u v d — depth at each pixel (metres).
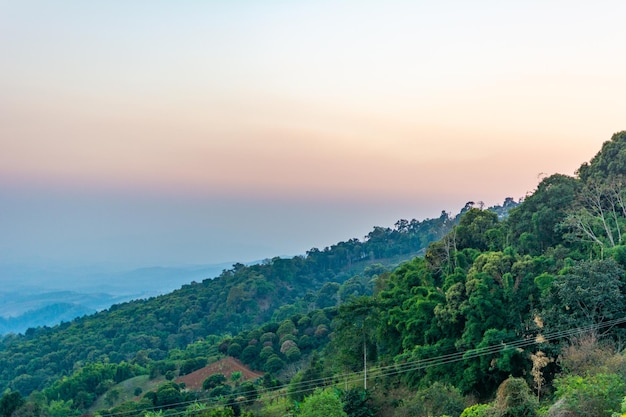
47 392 89.56
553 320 36.75
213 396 71.19
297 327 103.50
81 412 82.25
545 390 34.09
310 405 38.03
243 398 63.56
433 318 45.03
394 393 44.66
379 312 52.19
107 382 92.56
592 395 23.12
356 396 42.97
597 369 27.73
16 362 127.44
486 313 40.06
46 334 160.38
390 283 62.62
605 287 35.31
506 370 36.38
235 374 83.75
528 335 38.66
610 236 45.03
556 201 52.66
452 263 55.38
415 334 46.94
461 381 39.62
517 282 40.69
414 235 192.00
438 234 160.75
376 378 49.12
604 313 35.12
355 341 53.78
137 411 69.88
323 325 99.12
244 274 176.00
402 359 46.72
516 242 54.47
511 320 39.50
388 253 190.12
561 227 49.28
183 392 77.94
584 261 39.47
